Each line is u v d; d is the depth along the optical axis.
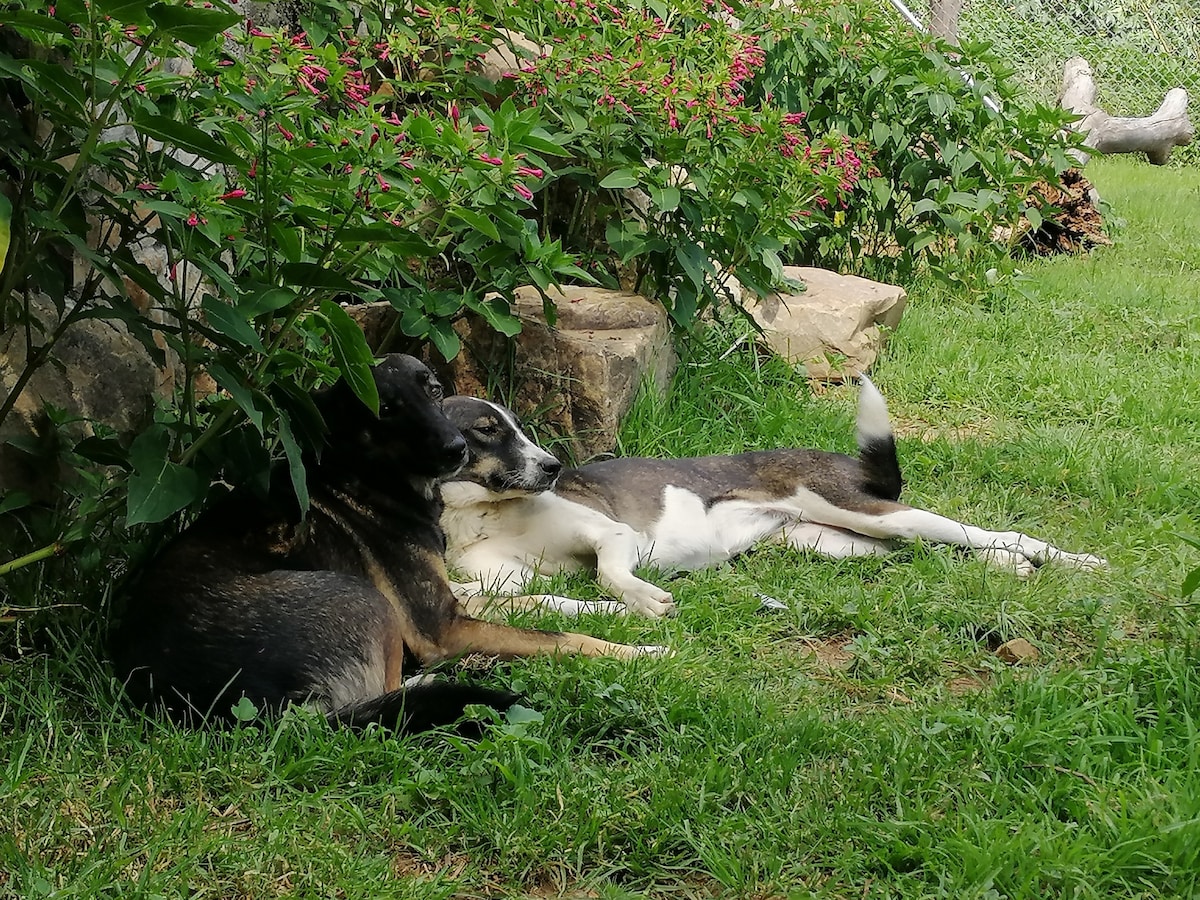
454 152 4.94
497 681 4.58
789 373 8.41
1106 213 13.60
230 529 4.54
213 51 4.70
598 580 5.81
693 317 7.74
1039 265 12.24
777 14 9.75
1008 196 10.84
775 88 9.95
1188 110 19.55
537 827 3.61
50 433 4.64
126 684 4.10
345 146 4.93
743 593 5.54
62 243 4.70
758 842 3.60
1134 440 7.55
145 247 5.49
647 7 8.04
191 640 4.09
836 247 10.62
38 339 4.76
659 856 3.56
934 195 10.60
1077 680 4.52
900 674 4.84
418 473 4.89
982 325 9.84
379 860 3.46
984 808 3.75
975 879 3.39
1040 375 8.73
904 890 3.40
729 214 7.59
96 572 4.61
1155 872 3.42
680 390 7.73
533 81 7.20
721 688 4.56
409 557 4.85
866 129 10.55
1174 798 3.64
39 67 3.79
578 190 7.86
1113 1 19.97
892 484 6.44
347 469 4.83
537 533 5.94
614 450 6.84
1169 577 5.62
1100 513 6.61
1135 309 10.48
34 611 4.27
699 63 7.82
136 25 3.88
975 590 5.53
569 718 4.25
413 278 5.56
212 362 4.16
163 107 4.54
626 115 7.41
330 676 4.15
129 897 3.24
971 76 11.13
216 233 4.23
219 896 3.32
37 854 3.40
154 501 4.01
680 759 4.02
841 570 5.96
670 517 6.25
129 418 5.21
